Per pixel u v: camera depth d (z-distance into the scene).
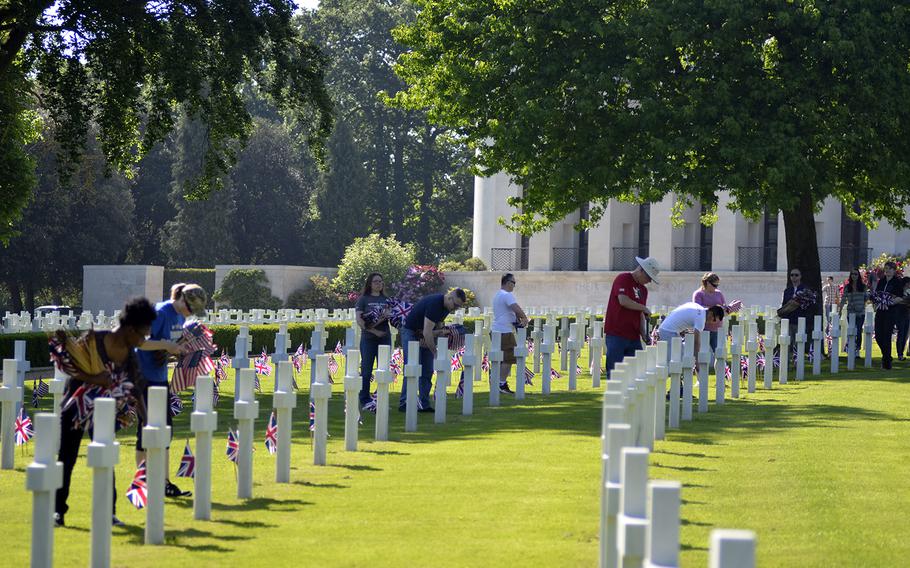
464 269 82.31
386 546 10.93
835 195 39.62
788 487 14.04
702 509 12.66
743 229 74.56
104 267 74.00
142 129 86.88
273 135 112.88
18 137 41.34
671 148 34.59
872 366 33.41
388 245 82.94
